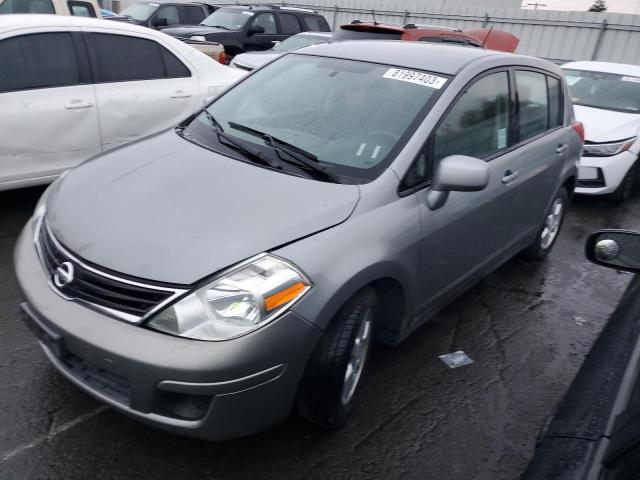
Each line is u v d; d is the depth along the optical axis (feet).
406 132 9.49
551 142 13.87
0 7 25.72
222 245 7.18
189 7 47.34
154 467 7.79
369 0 69.10
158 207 7.91
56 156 15.31
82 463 7.75
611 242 6.67
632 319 6.61
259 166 9.10
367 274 7.92
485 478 8.28
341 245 7.74
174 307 6.74
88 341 6.85
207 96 18.47
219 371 6.59
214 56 30.48
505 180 11.58
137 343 6.68
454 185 8.96
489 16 55.98
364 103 10.21
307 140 9.73
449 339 11.76
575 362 11.51
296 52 12.45
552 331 12.61
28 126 14.57
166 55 17.69
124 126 16.57
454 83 10.29
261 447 8.30
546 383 10.68
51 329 7.27
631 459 4.02
